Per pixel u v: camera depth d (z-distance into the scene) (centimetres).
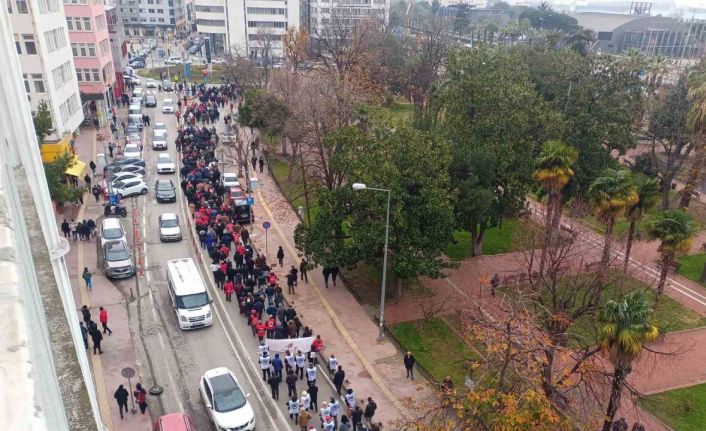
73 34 5566
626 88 4025
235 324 2572
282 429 1962
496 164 3111
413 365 2309
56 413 329
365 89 5641
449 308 2791
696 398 2220
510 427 1402
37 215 789
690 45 11831
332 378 2228
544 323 2097
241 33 11456
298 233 2834
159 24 15400
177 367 2255
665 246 2692
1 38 1150
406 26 10175
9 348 282
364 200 2562
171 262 2753
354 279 3061
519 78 4116
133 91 7875
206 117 6297
